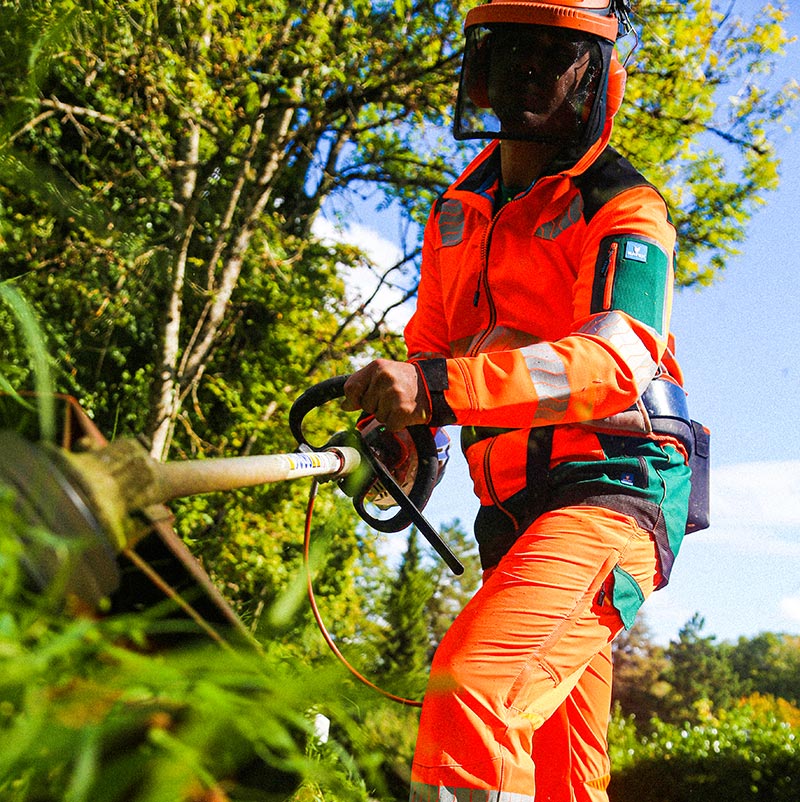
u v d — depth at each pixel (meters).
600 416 1.97
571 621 2.02
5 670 0.58
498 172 2.57
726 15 8.14
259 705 0.64
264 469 1.29
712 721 9.52
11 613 0.67
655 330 2.11
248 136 8.45
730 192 8.55
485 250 2.46
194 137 8.17
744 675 54.59
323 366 9.59
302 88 8.16
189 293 7.95
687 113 8.20
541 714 1.97
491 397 1.89
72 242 6.91
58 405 1.03
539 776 2.44
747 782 8.45
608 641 2.16
